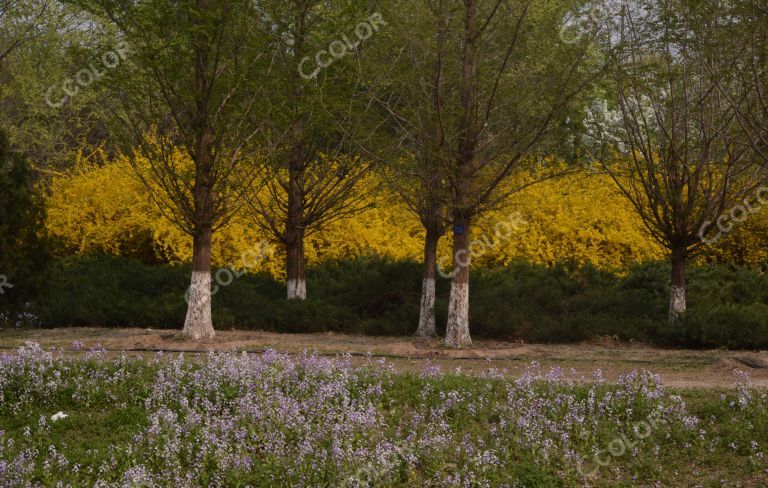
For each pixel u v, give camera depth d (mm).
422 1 16609
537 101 16453
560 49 16469
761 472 8938
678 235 18219
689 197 17859
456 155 16484
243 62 17578
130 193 24469
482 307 19109
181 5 16984
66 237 25109
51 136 27297
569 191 24906
